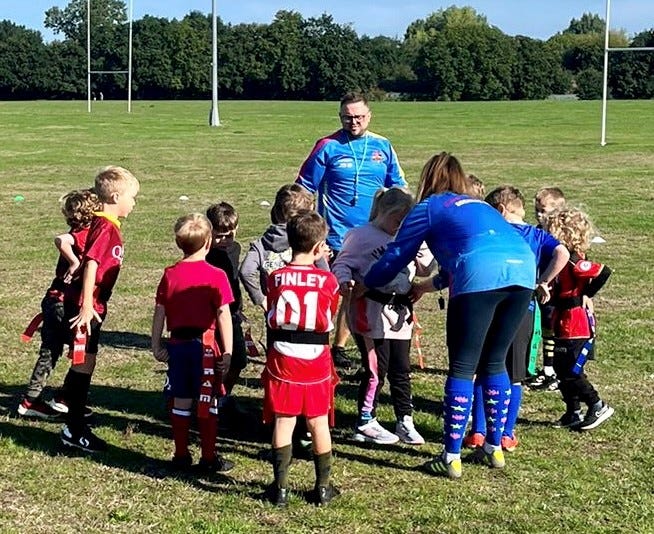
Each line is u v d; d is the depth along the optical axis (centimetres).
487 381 559
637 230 1498
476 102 9012
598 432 630
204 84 10475
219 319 553
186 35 10406
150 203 1822
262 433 636
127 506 510
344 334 789
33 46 10169
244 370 788
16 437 613
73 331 596
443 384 749
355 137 771
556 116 5616
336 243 774
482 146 3216
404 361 615
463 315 533
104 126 4484
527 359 607
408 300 612
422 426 650
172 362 555
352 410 683
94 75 10281
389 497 525
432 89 10269
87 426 600
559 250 595
